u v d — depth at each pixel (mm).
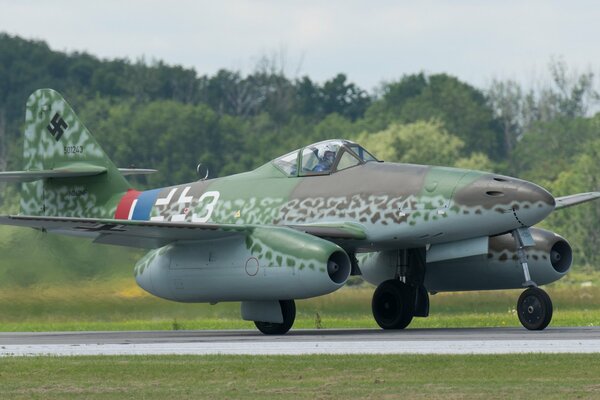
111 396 36844
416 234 63969
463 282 70000
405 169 65750
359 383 38844
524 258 63094
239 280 63406
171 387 38688
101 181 78750
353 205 65875
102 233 65688
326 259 60125
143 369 43188
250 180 71625
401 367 42688
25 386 39438
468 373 41156
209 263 64812
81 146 79500
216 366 43719
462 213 62594
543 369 41875
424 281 71250
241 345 54000
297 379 40188
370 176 66438
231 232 63438
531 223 61969
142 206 76312
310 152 69375
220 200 72000
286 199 68625
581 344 51250
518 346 50656
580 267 199250
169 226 62531
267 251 62250
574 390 36906
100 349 53125
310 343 54094
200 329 78438
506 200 61781
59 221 62500
